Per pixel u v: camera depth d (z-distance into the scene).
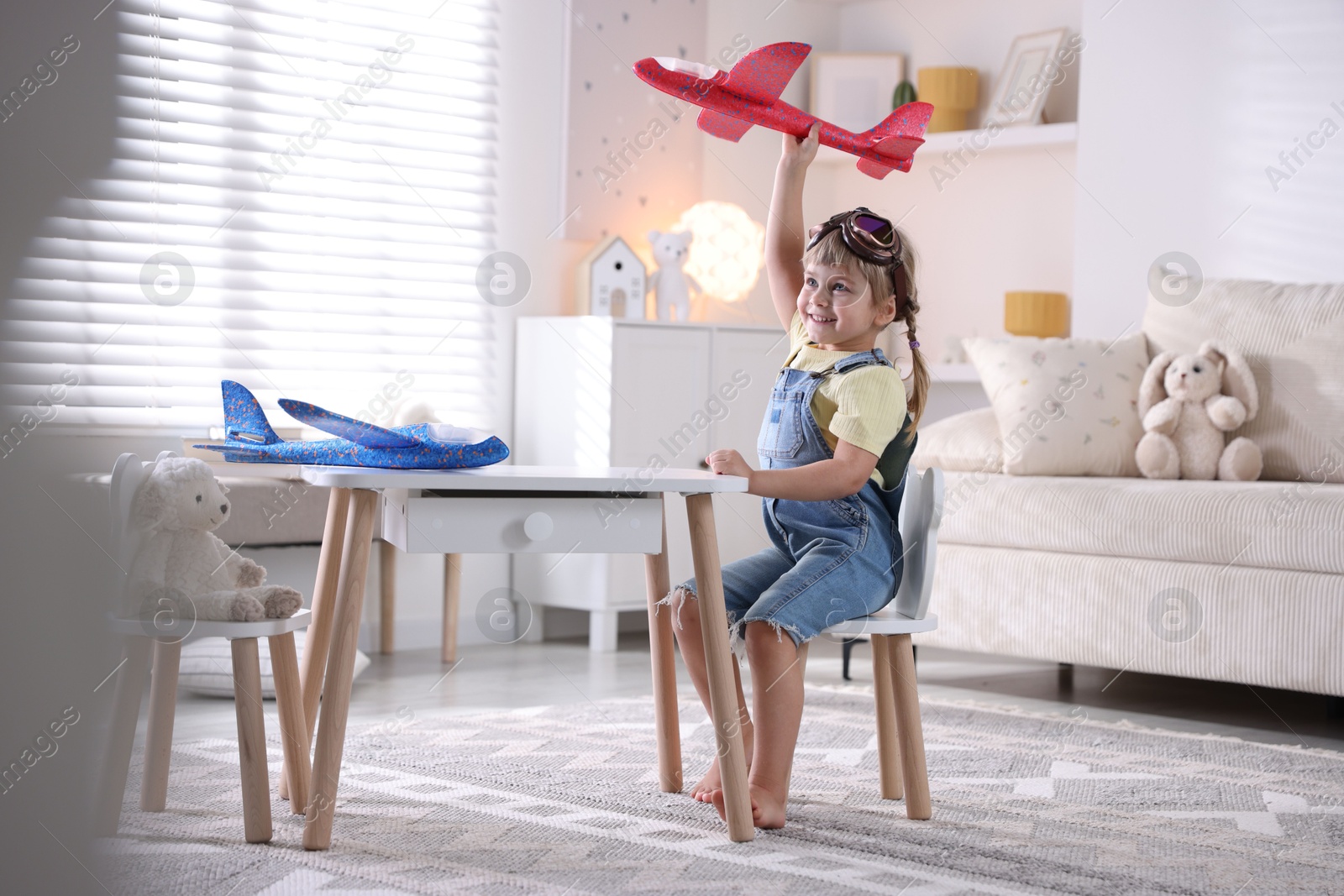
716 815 1.76
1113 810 1.83
